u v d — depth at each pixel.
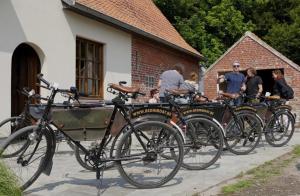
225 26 26.97
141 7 17.22
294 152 8.30
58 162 6.95
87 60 11.96
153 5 19.89
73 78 11.13
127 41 13.82
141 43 14.81
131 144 5.34
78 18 11.34
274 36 27.77
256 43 18.84
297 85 17.97
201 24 25.89
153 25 16.73
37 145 4.96
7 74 9.19
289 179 5.86
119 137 5.30
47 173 5.07
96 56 12.41
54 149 5.11
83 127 5.20
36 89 10.41
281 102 9.48
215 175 6.10
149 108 5.55
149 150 5.40
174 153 5.54
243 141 7.95
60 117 5.10
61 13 10.71
